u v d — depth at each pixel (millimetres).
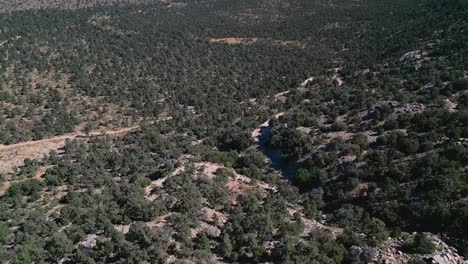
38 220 58031
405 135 68562
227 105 120000
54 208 64312
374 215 56531
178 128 105875
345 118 85688
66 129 105375
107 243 44844
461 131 63375
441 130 66188
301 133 81125
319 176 67812
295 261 41719
